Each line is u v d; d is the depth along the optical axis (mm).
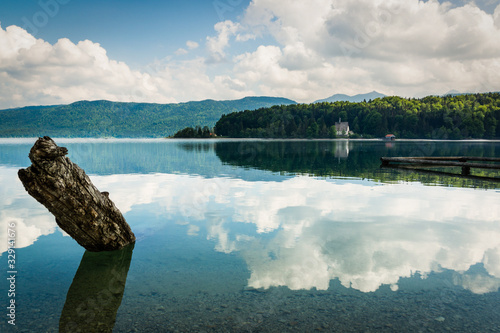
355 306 3996
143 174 17906
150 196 11367
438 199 10711
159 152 40812
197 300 4184
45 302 4176
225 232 7125
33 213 8953
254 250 5992
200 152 41062
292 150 47188
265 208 9422
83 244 6152
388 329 3510
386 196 11242
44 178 5156
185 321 3693
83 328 3570
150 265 5371
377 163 25141
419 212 8875
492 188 12984
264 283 4648
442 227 7430
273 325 3598
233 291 4426
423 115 173250
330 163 24984
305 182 14625
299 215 8586
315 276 4859
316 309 3928
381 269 5105
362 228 7363
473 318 3725
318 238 6648
